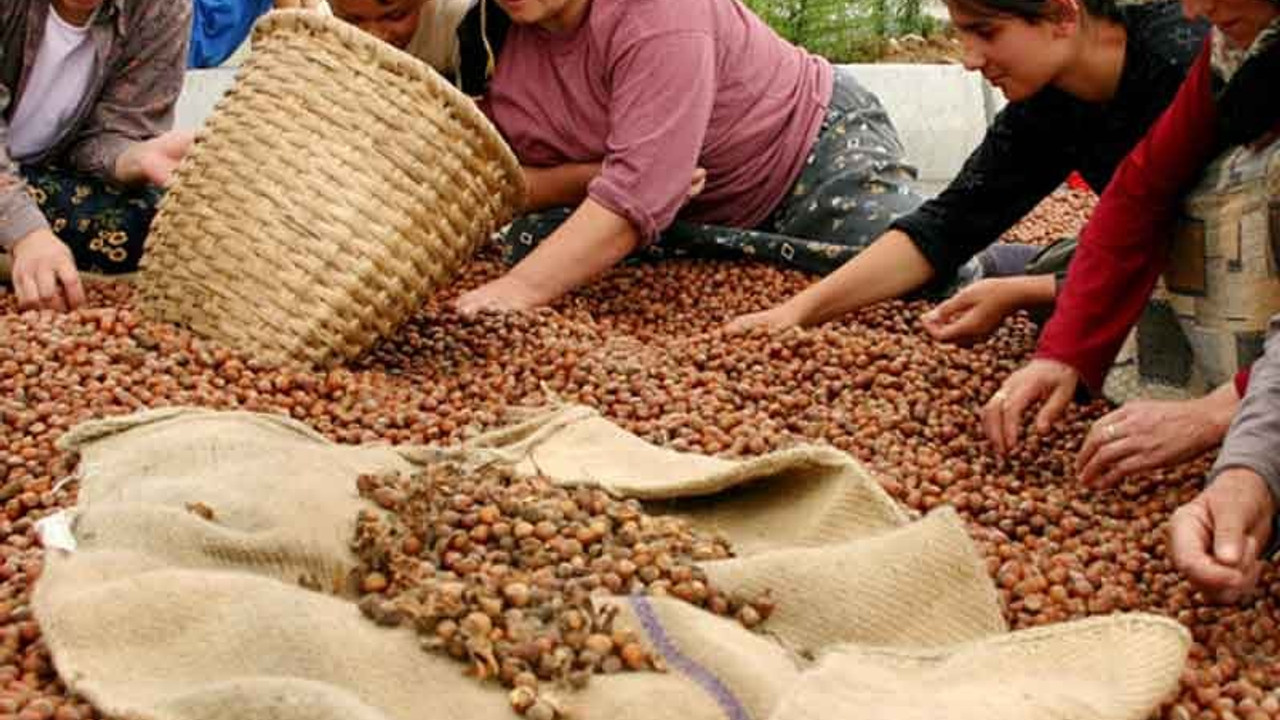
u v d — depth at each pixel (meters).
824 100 4.95
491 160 3.81
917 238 4.07
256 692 1.90
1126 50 3.55
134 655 2.10
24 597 2.38
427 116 3.68
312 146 3.64
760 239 4.81
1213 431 2.82
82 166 4.63
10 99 4.49
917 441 3.45
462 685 2.07
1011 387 3.33
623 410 3.51
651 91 4.27
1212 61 3.10
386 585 2.37
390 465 2.79
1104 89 3.60
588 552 2.52
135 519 2.41
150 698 1.98
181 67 4.71
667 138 4.25
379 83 3.66
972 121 6.75
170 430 2.88
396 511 2.57
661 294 4.70
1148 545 2.88
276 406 3.40
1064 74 3.58
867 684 2.06
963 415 3.54
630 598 2.25
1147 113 3.58
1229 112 3.10
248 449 2.79
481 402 3.59
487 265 4.93
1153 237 3.32
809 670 2.07
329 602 2.20
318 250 3.62
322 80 3.66
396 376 3.75
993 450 3.38
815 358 3.84
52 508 2.78
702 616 2.24
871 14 8.59
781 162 4.87
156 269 3.77
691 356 3.88
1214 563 2.36
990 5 3.41
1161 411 2.86
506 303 4.16
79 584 2.22
